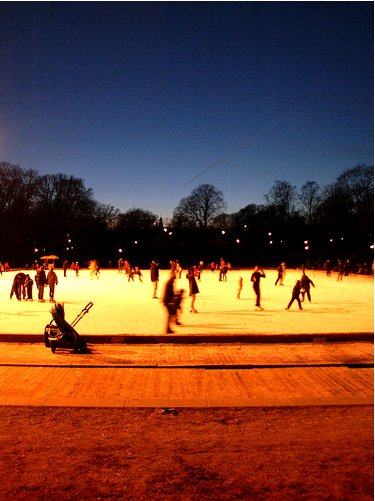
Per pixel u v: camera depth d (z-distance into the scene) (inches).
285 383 355.6
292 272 2233.0
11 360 418.0
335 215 2370.8
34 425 270.8
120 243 2898.6
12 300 877.2
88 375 374.6
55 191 2815.0
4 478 199.8
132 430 262.8
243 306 778.2
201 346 472.7
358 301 868.0
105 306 773.9
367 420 277.9
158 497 181.9
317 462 213.3
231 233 2920.8
